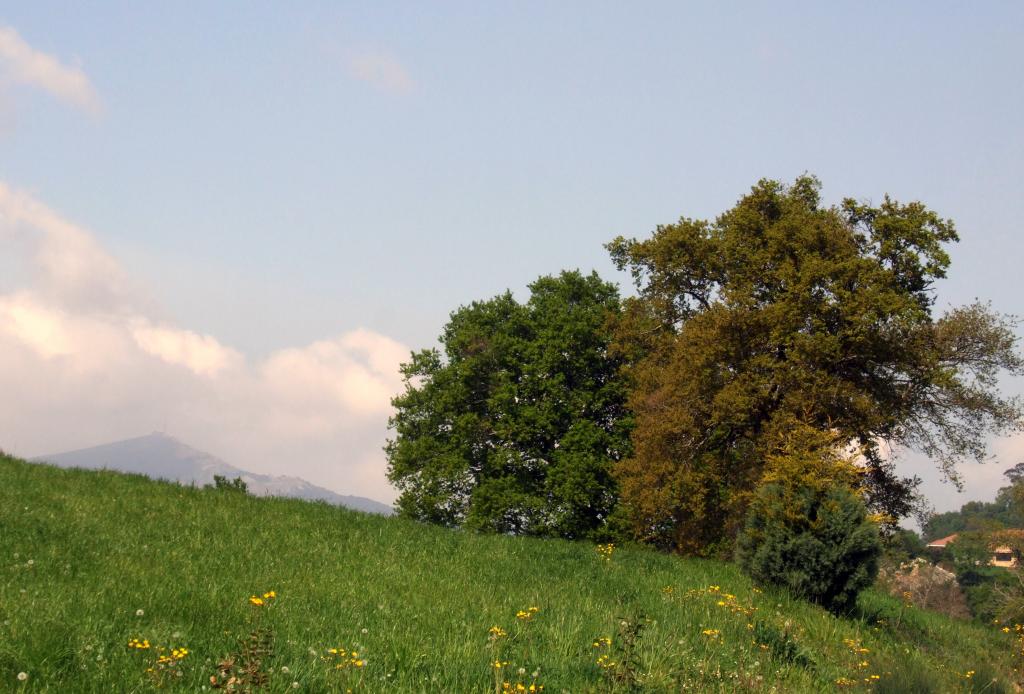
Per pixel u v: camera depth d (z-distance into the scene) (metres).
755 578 19.78
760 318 31.66
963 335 32.28
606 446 42.81
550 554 20.69
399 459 44.75
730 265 34.75
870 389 32.22
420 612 12.80
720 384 33.28
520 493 41.81
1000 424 32.38
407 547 19.27
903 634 18.42
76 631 9.31
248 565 15.20
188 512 19.66
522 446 43.81
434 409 44.88
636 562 21.44
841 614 18.77
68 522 16.39
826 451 20.48
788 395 31.22
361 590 14.17
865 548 18.73
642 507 35.81
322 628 11.20
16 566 12.34
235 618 11.09
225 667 8.13
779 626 16.19
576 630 12.28
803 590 18.95
